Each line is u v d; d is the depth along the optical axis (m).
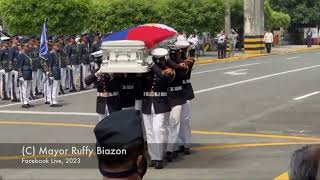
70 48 24.08
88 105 19.38
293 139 12.80
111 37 10.27
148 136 10.16
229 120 15.68
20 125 15.24
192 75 29.47
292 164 2.29
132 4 37.91
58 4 31.06
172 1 43.41
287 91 22.31
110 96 10.37
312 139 12.77
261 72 30.72
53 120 16.12
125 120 2.62
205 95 21.36
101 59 10.38
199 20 44.31
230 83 25.42
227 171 9.78
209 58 42.22
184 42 10.72
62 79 23.53
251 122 15.30
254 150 11.56
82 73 24.33
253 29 48.19
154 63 10.05
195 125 14.88
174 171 9.92
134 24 37.72
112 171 2.59
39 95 22.27
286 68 33.25
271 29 63.50
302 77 27.75
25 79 19.20
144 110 10.14
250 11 48.09
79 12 32.19
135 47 9.60
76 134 13.63
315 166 2.22
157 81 9.97
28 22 31.14
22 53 19.38
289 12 70.00
